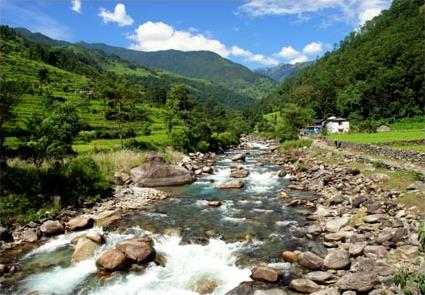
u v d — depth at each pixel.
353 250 19.97
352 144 57.00
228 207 32.81
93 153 57.00
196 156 72.56
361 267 18.22
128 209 32.56
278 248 22.42
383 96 128.25
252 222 27.80
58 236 25.59
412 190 28.91
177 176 44.84
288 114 132.50
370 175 37.22
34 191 30.98
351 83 159.00
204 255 21.70
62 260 21.45
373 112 128.88
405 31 173.00
